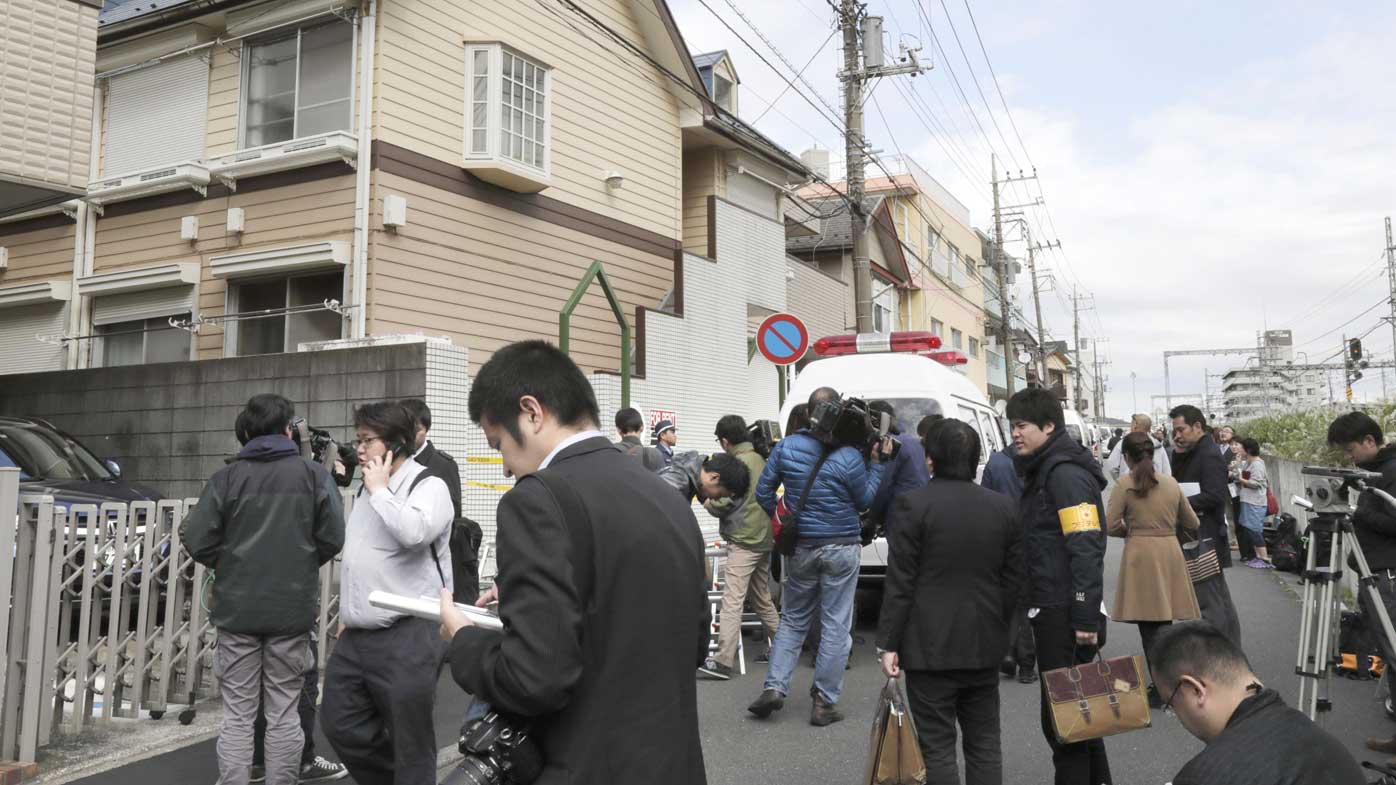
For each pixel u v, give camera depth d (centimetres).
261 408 428
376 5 1097
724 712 611
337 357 948
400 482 378
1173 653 257
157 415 1042
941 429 406
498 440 226
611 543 196
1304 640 468
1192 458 660
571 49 1382
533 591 187
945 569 388
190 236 1185
